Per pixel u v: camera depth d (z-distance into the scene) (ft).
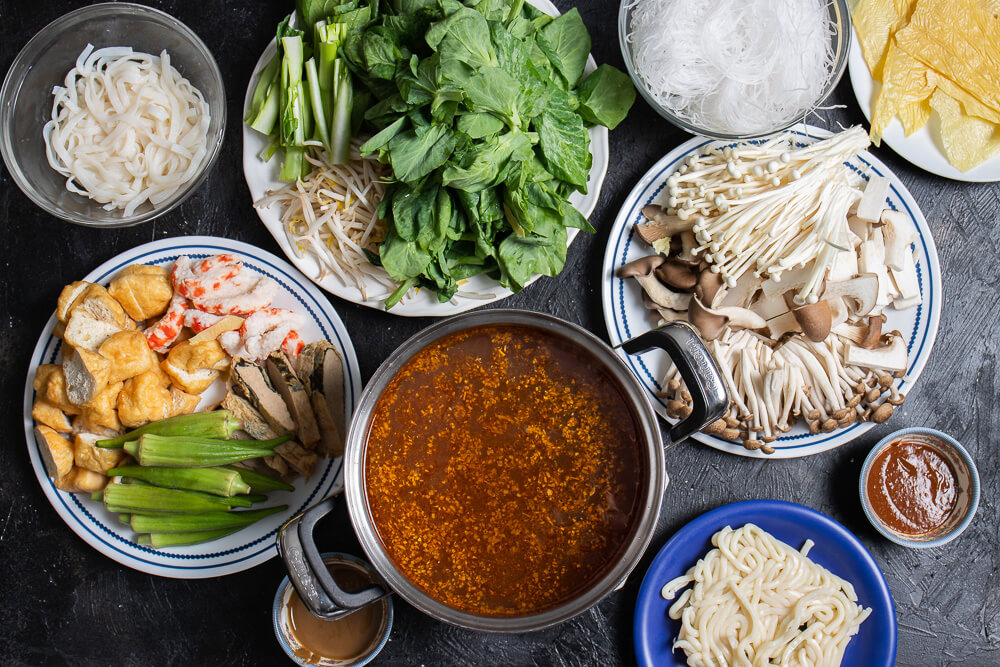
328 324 2.91
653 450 2.52
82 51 2.91
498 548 2.60
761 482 3.01
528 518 2.60
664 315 2.92
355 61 2.70
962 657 3.02
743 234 2.81
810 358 2.89
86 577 2.97
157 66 2.92
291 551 2.44
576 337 2.54
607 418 2.60
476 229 2.71
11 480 2.97
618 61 2.98
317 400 2.86
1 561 2.97
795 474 3.01
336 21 2.72
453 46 2.53
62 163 2.92
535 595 2.60
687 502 3.00
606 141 2.85
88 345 2.81
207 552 2.90
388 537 2.60
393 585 2.52
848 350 2.90
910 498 2.93
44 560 2.97
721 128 2.93
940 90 2.92
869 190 2.84
